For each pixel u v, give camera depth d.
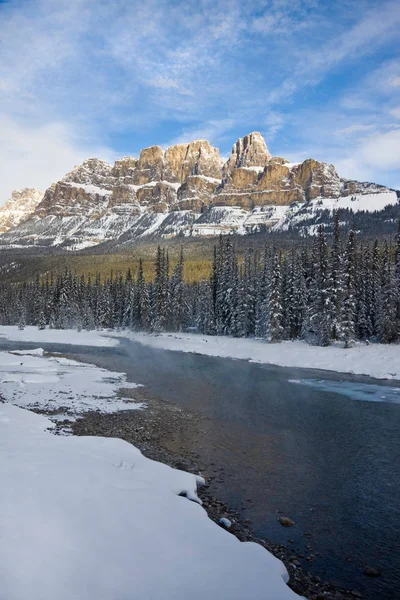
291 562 8.73
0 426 15.18
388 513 11.16
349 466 14.46
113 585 6.12
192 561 7.29
